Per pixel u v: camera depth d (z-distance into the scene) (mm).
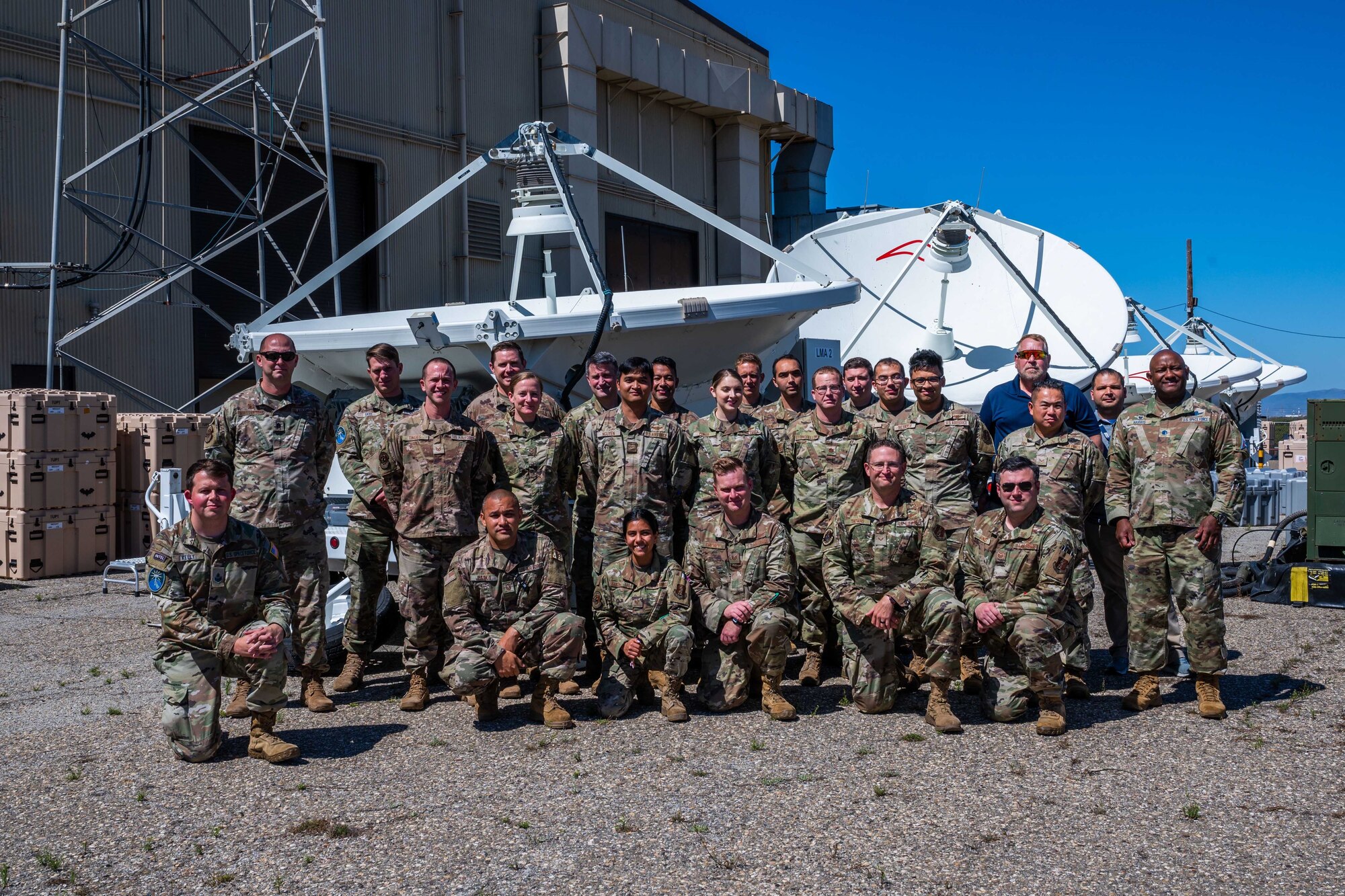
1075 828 3951
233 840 3934
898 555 5531
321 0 14414
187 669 4809
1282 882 3488
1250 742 4941
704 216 8281
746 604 5492
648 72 23438
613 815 4121
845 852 3762
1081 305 11273
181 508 9516
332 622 6742
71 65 13766
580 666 6633
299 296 8125
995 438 6875
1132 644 5570
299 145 15117
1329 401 8508
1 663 6754
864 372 7203
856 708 5680
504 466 6090
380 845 3873
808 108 29078
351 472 6180
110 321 14242
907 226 12094
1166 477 5457
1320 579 8242
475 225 19719
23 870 3699
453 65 19484
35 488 10414
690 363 7898
